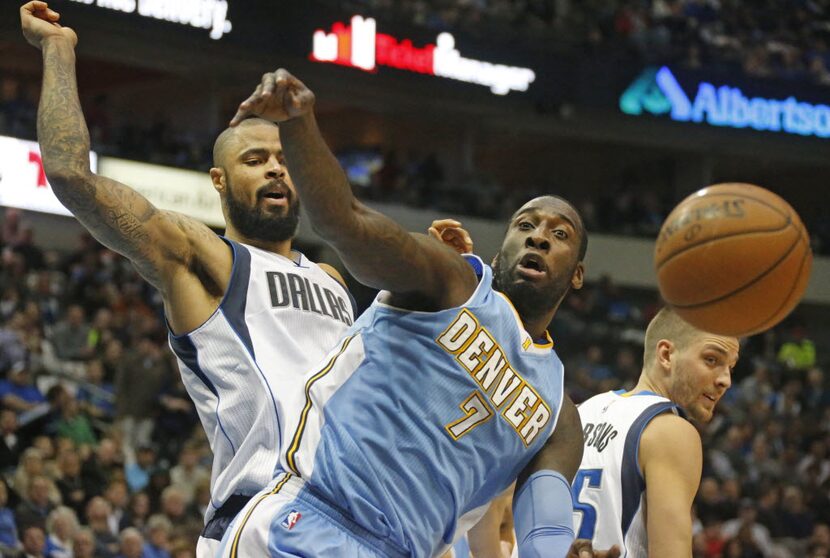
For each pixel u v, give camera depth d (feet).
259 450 9.55
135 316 37.78
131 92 62.85
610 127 64.18
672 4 66.69
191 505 28.94
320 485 7.80
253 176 10.48
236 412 9.68
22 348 32.07
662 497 10.28
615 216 63.62
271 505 7.91
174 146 53.01
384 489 7.77
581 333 47.75
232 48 53.01
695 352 11.36
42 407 29.66
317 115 67.51
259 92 6.72
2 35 50.55
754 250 7.89
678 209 8.21
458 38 58.70
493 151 73.97
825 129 66.28
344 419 7.88
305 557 7.62
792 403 47.42
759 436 41.27
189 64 55.47
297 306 10.11
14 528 24.25
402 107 61.46
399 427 7.82
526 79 60.44
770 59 66.18
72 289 40.11
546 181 73.56
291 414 8.45
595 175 73.46
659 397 11.02
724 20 67.15
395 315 7.91
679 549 10.13
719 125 64.23
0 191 45.52
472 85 59.21
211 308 9.81
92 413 32.04
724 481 37.09
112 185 9.23
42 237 47.32
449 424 7.88
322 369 8.15
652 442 10.52
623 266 61.82
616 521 10.60
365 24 56.08
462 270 7.92
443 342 7.82
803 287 8.22
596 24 63.26
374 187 57.26
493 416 8.01
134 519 26.99
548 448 8.61
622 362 46.11
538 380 8.33
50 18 9.80
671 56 63.21
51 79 9.32
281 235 10.62
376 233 7.20
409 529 7.84
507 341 8.08
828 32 69.82
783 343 56.29
